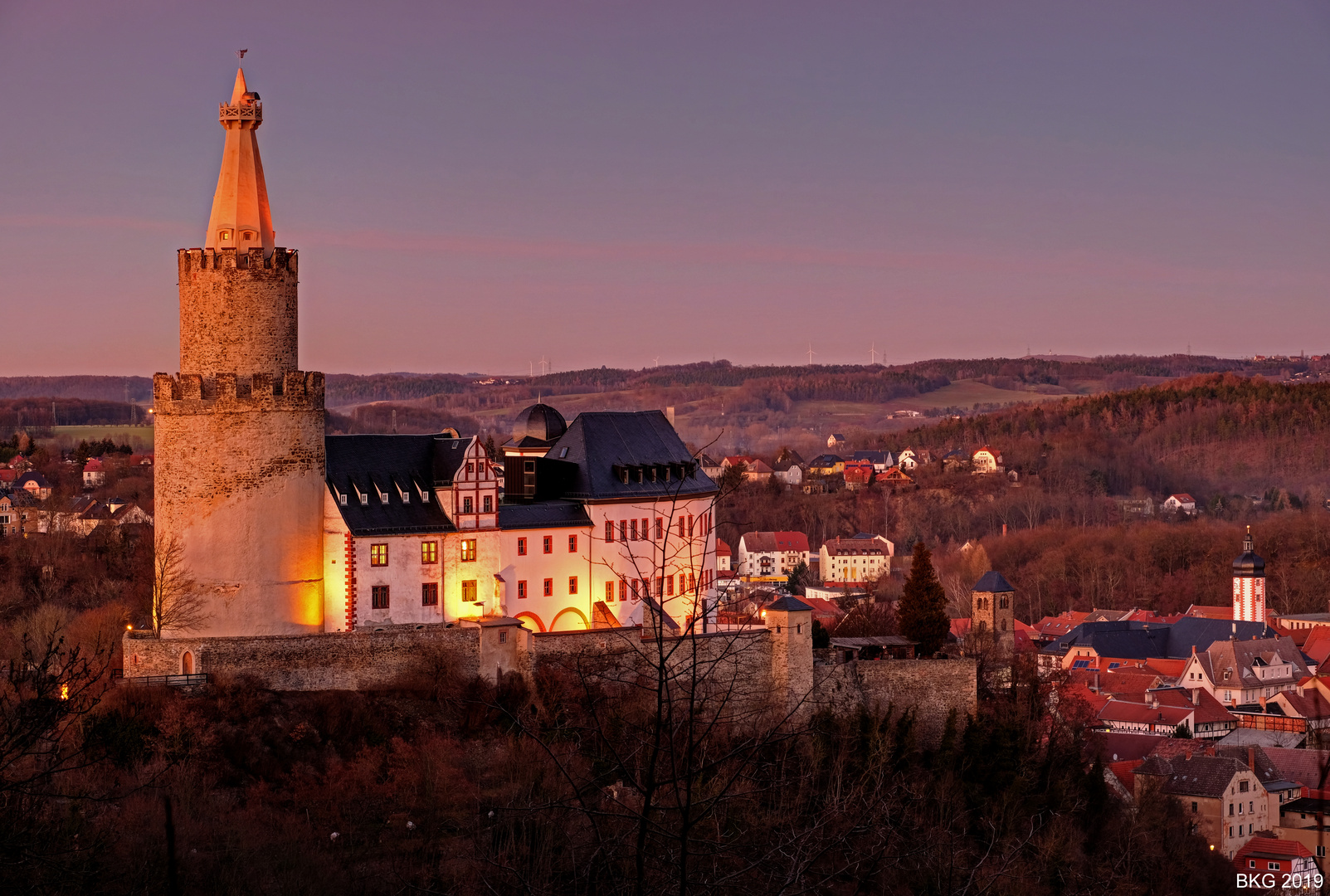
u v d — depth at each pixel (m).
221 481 108.81
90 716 93.75
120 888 74.44
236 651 105.88
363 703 106.62
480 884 76.44
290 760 101.12
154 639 105.88
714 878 36.53
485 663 111.31
